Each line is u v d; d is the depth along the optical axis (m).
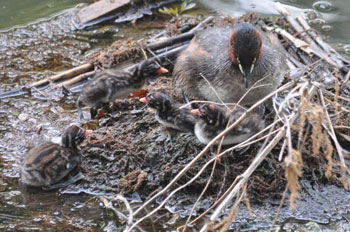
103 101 11.69
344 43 14.49
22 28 15.36
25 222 9.11
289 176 6.50
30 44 14.71
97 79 11.59
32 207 9.50
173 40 13.89
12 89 12.84
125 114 11.64
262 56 10.42
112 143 10.62
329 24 15.31
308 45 13.44
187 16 15.91
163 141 10.46
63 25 15.59
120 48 13.78
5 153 10.87
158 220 9.25
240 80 10.28
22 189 9.96
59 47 14.62
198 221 9.20
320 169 10.03
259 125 9.95
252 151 10.08
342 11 15.95
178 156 10.18
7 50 14.41
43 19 15.81
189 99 11.70
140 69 11.92
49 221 9.16
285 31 13.98
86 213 9.41
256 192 9.70
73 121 11.78
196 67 10.74
